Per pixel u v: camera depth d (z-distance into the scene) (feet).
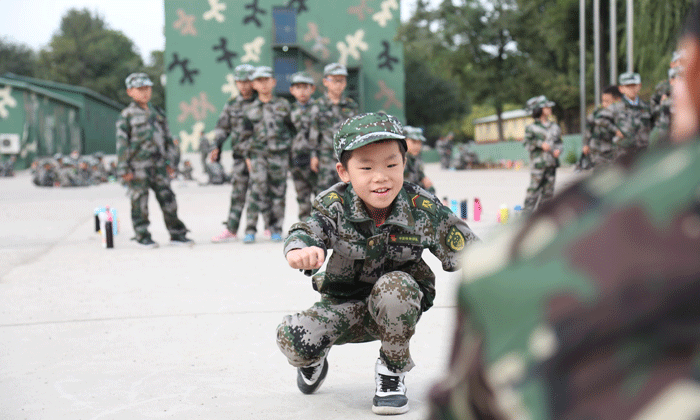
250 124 25.00
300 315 8.85
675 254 1.73
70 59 272.51
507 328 1.91
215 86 106.52
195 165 97.86
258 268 19.80
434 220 8.63
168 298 16.17
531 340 1.85
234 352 12.09
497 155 114.01
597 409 1.74
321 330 8.73
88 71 274.98
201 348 12.33
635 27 65.10
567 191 2.06
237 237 26.48
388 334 8.59
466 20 122.83
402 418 9.05
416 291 8.49
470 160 102.99
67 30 282.15
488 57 126.52
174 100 106.32
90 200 50.39
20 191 65.41
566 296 1.82
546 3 119.96
